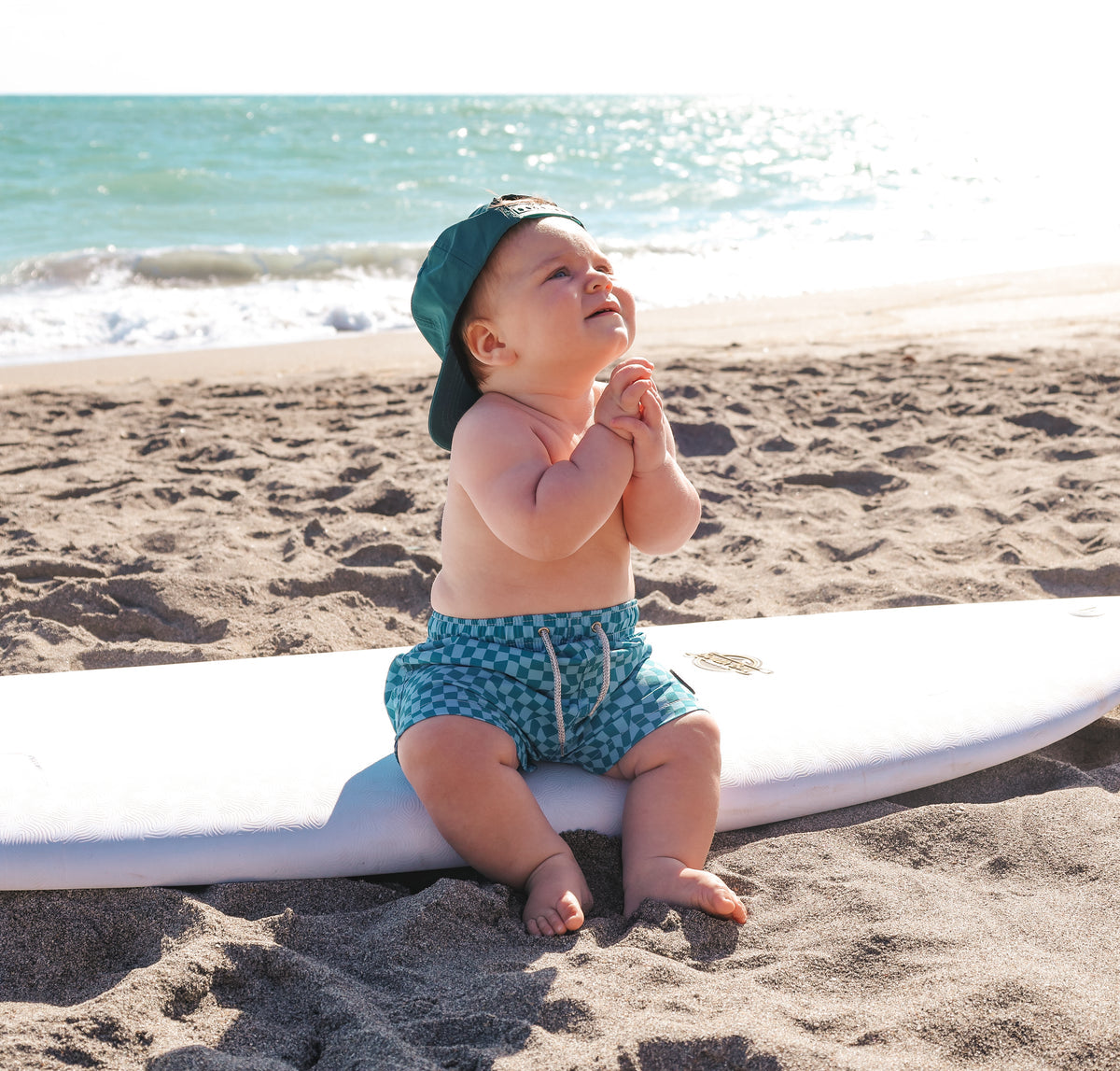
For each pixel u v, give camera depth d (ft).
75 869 6.47
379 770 7.25
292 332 30.14
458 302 6.70
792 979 5.55
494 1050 4.83
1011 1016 5.05
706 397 20.21
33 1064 4.88
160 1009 5.31
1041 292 32.83
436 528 14.08
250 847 6.67
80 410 20.63
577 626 6.77
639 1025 4.99
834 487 16.03
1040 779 7.97
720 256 43.32
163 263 38.86
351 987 5.49
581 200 63.41
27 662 10.25
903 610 9.89
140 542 13.69
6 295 34.09
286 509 15.06
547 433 6.70
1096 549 12.92
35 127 106.83
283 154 81.71
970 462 16.63
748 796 7.34
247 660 8.95
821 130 138.21
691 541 14.03
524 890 6.40
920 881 6.50
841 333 27.45
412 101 277.44
